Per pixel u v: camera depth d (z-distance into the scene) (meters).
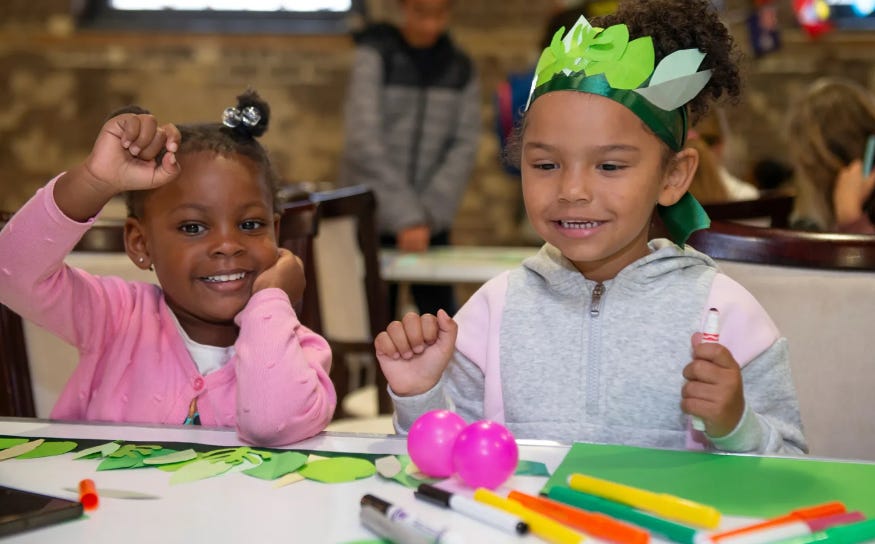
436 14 3.18
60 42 5.16
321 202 2.01
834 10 5.11
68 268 1.16
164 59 5.18
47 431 0.92
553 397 1.12
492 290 1.20
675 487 0.75
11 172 5.27
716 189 2.06
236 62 5.17
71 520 0.69
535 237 5.02
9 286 1.07
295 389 0.98
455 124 3.30
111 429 0.93
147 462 0.82
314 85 5.16
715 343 0.87
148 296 1.24
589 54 0.99
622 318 1.11
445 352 0.99
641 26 1.05
